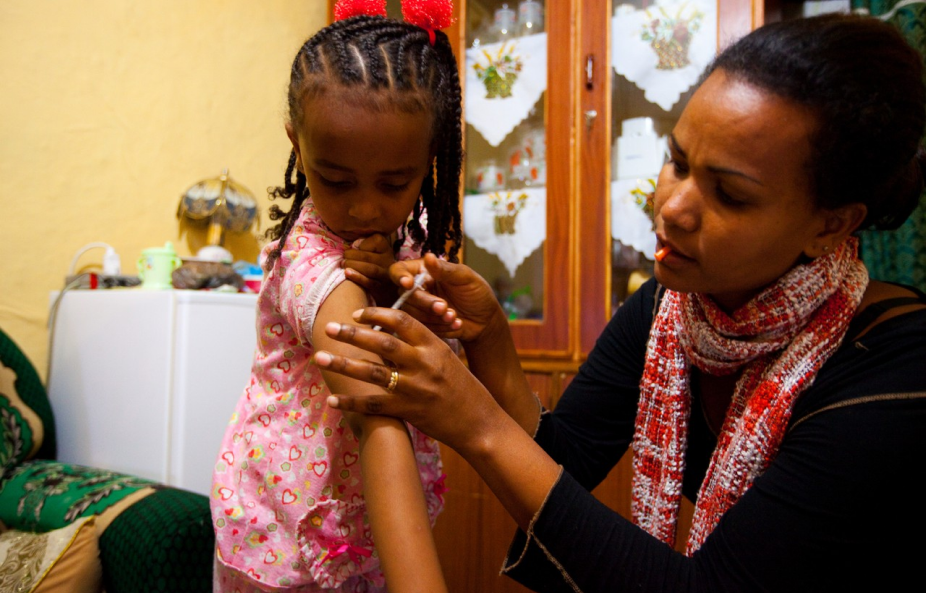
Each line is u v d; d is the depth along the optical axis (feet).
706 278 2.16
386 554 1.68
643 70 5.73
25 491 4.33
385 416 1.92
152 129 6.38
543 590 2.27
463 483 5.94
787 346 2.36
